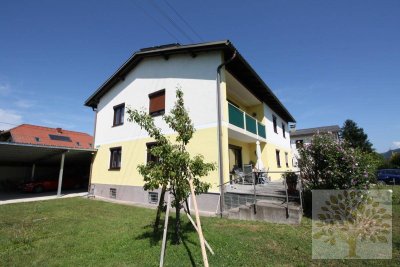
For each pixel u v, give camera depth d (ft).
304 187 26.05
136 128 44.04
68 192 59.82
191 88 36.01
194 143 33.42
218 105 32.40
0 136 89.04
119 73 48.78
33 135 92.58
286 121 74.95
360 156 23.39
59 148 47.91
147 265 14.11
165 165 16.81
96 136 54.34
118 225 23.27
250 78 42.27
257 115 52.95
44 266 14.30
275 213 23.16
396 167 102.42
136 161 42.47
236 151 46.32
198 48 34.96
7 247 17.48
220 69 34.01
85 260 15.02
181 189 16.58
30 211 31.53
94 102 56.70
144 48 45.78
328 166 23.79
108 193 47.11
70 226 23.21
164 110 39.14
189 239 18.29
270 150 52.95
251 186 35.04
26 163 69.46
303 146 27.09
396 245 16.61
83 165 76.59
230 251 15.89
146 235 19.61
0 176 66.28
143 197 39.50
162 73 40.86
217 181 30.22
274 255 15.21
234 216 25.64
